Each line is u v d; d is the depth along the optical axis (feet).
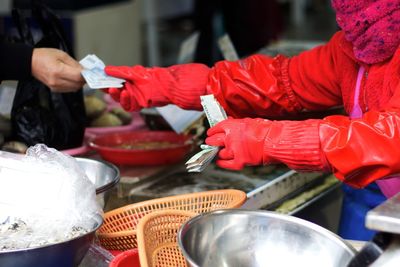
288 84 6.12
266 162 4.32
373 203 6.39
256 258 4.12
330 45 5.98
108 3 14.70
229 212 4.17
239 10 12.62
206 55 11.25
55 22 6.81
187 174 6.68
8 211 4.19
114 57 14.96
